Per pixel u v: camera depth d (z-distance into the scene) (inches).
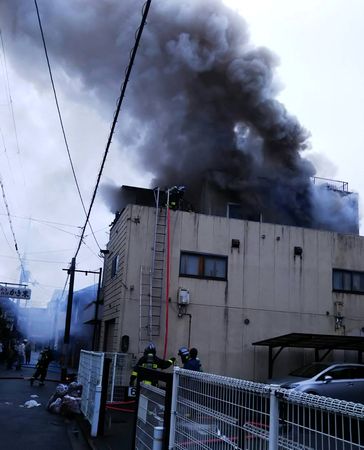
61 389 433.7
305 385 442.9
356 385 462.6
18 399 477.7
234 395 131.8
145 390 212.5
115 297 633.6
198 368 348.5
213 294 620.7
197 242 632.4
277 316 637.3
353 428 86.5
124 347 569.3
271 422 108.7
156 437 177.2
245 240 651.5
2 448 274.2
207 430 146.6
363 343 585.0
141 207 622.5
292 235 671.8
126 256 601.6
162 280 604.4
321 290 664.4
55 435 316.5
